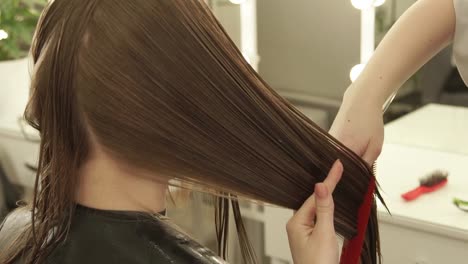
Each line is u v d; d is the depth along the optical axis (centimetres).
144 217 55
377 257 71
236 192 56
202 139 53
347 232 63
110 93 50
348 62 156
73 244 54
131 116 50
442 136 153
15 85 185
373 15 149
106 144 52
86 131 52
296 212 58
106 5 49
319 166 59
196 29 51
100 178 54
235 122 53
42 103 53
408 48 81
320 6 156
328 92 161
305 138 58
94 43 49
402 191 142
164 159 52
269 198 58
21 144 179
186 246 55
